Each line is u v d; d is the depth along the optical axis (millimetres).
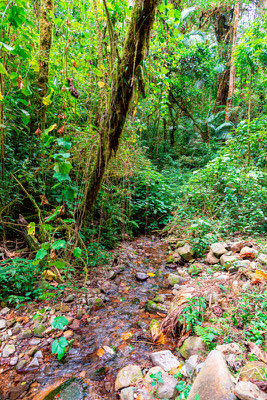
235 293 1812
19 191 2799
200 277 2537
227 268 2461
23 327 1880
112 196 3857
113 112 2311
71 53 2756
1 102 2195
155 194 5215
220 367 1095
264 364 1153
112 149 2557
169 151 9156
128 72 2139
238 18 10250
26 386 1410
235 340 1406
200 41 8266
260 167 4332
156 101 4641
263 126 3998
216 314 1673
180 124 10492
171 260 3361
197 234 3582
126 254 3633
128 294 2512
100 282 2715
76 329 1930
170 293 2500
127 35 2066
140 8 1913
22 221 2754
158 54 3799
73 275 2725
